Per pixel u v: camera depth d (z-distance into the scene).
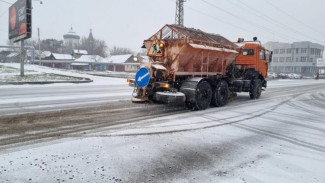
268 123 6.91
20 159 3.67
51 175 3.22
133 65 71.56
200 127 6.03
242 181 3.32
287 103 11.41
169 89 7.89
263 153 4.43
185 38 7.98
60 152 4.01
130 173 3.39
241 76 12.50
